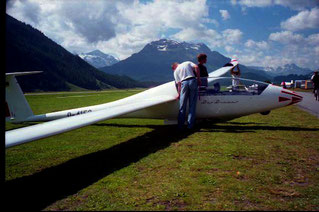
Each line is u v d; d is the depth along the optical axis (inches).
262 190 94.4
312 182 101.3
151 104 208.5
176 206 84.0
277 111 387.2
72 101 844.0
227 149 151.6
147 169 121.2
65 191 99.8
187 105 232.4
